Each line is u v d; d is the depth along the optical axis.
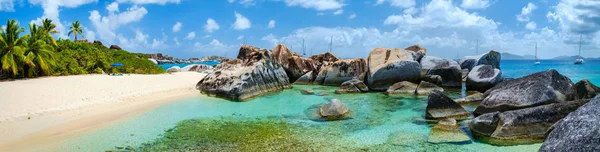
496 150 10.40
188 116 15.96
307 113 16.61
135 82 28.55
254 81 23.08
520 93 14.26
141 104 18.75
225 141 11.80
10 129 12.68
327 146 11.20
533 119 11.20
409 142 11.48
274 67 26.98
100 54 40.78
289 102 20.09
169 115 16.12
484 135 11.56
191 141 11.80
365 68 28.78
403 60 24.77
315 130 13.28
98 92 21.16
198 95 22.64
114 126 13.75
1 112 14.63
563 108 11.30
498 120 11.64
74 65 36.50
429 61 27.83
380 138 12.07
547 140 8.31
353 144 11.39
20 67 29.58
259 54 27.03
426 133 12.57
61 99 18.05
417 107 17.77
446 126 12.21
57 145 11.16
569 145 7.32
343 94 23.20
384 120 14.87
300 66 32.41
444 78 25.52
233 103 19.73
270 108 18.09
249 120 15.17
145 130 13.25
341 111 15.62
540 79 14.66
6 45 28.86
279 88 26.16
